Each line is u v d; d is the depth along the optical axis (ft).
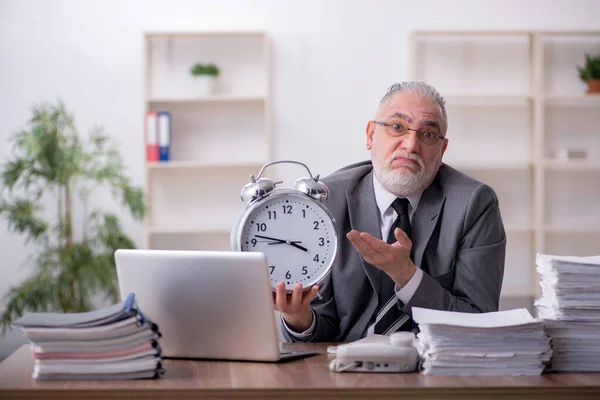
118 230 16.24
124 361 5.44
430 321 5.61
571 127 18.39
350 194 7.66
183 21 17.76
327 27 17.88
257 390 5.17
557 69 18.28
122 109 17.70
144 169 17.39
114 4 17.66
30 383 5.36
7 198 17.34
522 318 5.75
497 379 5.42
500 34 17.65
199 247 17.94
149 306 6.08
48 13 17.57
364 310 7.36
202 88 17.43
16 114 17.52
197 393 5.18
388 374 5.58
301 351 6.45
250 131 17.97
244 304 5.87
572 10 18.13
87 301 16.21
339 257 7.44
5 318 15.75
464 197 7.41
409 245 6.63
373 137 7.61
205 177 17.99
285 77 17.85
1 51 17.51
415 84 7.49
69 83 17.60
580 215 18.45
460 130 18.24
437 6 17.98
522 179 18.37
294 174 17.90
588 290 5.79
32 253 17.56
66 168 15.60
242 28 17.84
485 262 7.24
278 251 6.34
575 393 5.24
